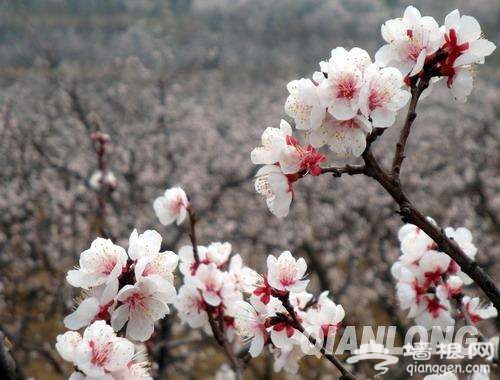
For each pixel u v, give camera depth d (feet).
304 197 46.29
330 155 48.47
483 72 98.37
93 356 5.17
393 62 5.35
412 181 48.83
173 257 5.72
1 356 5.11
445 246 4.84
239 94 87.71
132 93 66.23
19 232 39.78
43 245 38.04
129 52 93.71
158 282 5.50
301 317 6.75
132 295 5.50
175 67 92.99
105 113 58.03
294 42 116.47
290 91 5.26
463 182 48.85
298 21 120.16
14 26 81.35
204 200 44.04
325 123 5.11
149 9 121.19
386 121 4.99
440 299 7.20
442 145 55.67
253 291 6.18
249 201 46.19
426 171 50.24
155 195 42.32
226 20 122.93
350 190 46.62
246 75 100.37
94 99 63.98
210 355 34.01
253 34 117.19
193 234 8.02
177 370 30.73
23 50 78.84
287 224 44.19
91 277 5.56
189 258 8.21
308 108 5.18
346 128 5.06
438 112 68.59
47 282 34.86
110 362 5.16
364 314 35.29
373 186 46.52
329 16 120.67
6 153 45.57
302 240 40.88
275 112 75.87
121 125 53.57
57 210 40.45
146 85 71.92
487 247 40.55
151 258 5.64
